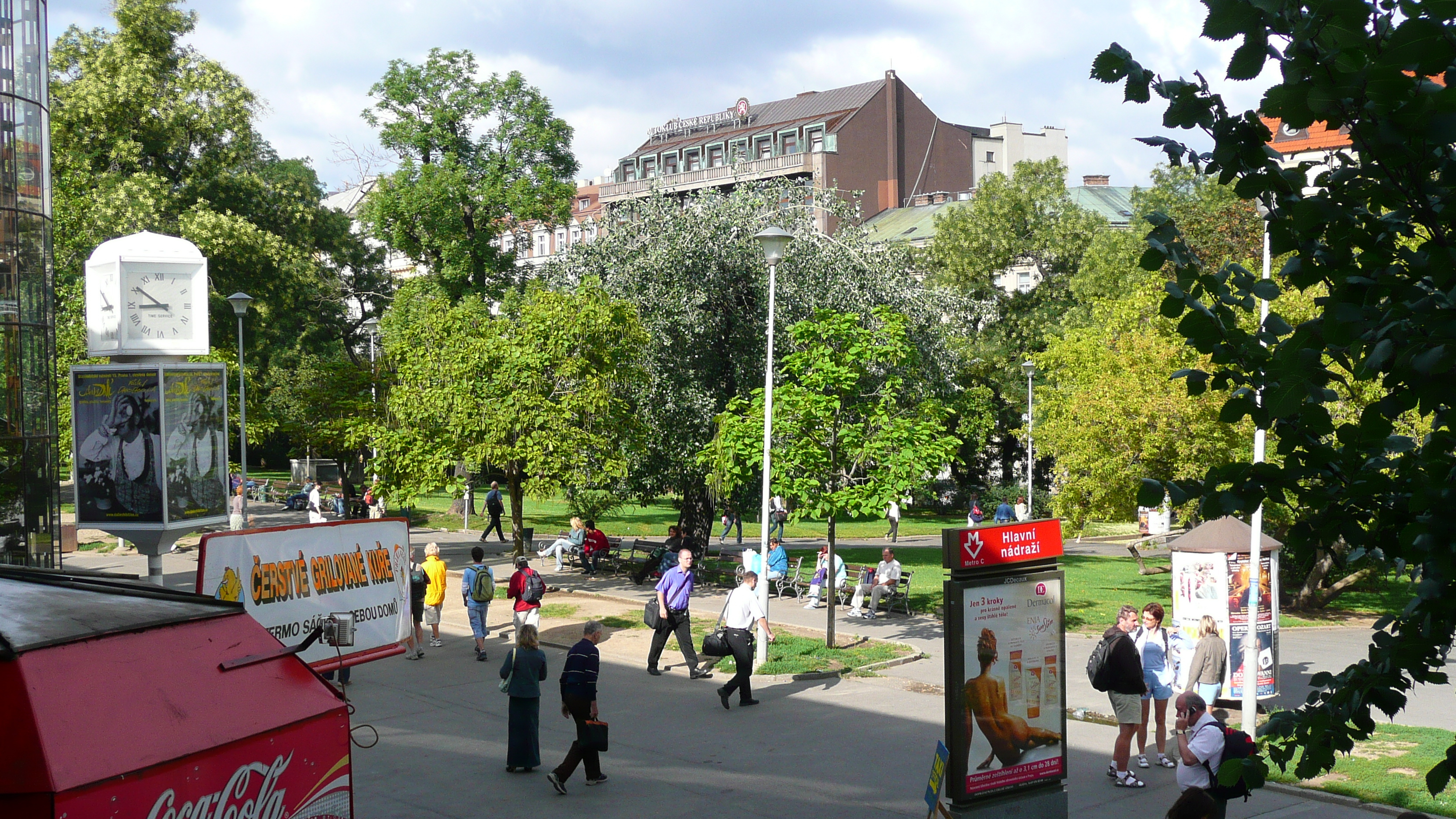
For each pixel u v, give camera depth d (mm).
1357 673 3811
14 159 18562
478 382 24672
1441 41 2801
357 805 11148
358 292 66312
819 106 91500
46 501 18984
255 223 46094
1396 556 3693
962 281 53094
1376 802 11242
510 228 44281
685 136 99688
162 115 41094
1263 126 3604
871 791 11789
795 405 19406
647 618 17797
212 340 43031
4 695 5172
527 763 12422
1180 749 10344
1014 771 10188
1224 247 36438
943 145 90062
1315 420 3500
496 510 35750
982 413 52406
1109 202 78875
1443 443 3416
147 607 6461
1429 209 3352
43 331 19094
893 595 24016
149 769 5336
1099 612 24078
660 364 28891
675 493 31141
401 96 41938
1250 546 14117
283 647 6730
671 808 11172
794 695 16500
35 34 19062
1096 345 32000
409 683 17016
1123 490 24891
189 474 18344
